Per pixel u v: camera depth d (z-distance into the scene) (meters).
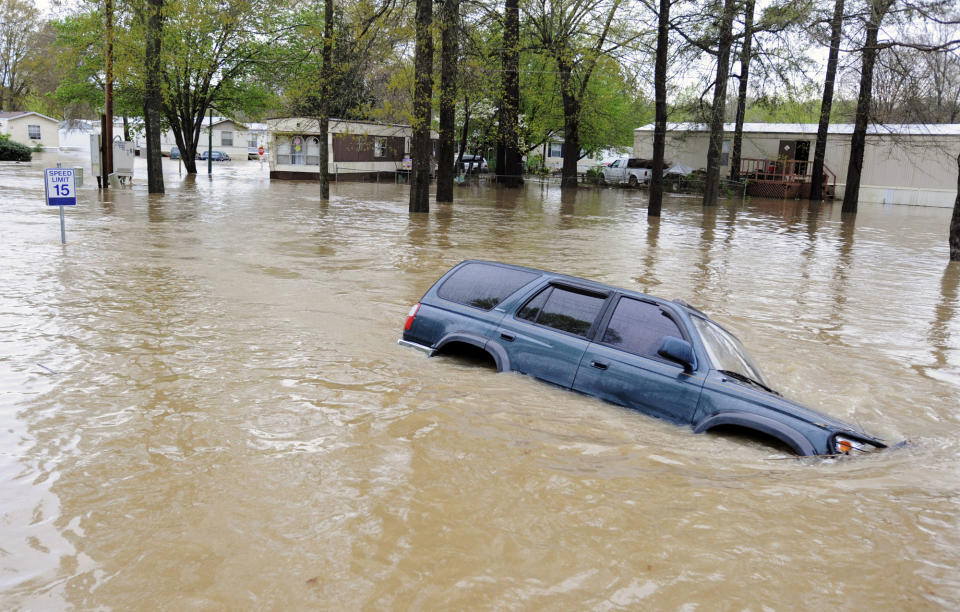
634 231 22.56
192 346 7.58
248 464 4.61
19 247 13.92
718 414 5.43
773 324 10.51
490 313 6.87
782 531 3.89
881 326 10.70
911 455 5.28
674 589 3.32
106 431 5.16
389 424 5.34
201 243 15.61
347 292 10.91
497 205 31.44
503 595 3.25
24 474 4.40
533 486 4.37
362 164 48.34
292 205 26.62
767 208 36.28
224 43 44.75
